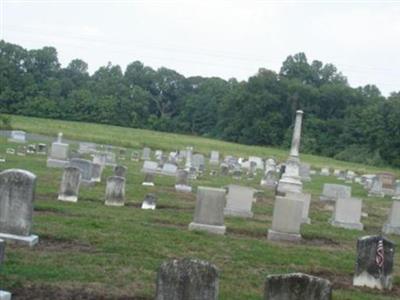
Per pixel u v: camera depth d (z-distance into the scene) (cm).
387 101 10462
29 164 3359
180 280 886
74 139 7494
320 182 5341
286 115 11631
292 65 13638
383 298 1223
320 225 2270
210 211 1775
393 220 2342
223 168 4694
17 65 13325
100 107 11981
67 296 986
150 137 9362
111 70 14738
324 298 880
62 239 1399
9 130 7100
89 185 2623
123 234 1532
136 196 2484
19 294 966
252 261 1417
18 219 1312
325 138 10844
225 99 12362
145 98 12888
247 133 11544
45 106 11562
